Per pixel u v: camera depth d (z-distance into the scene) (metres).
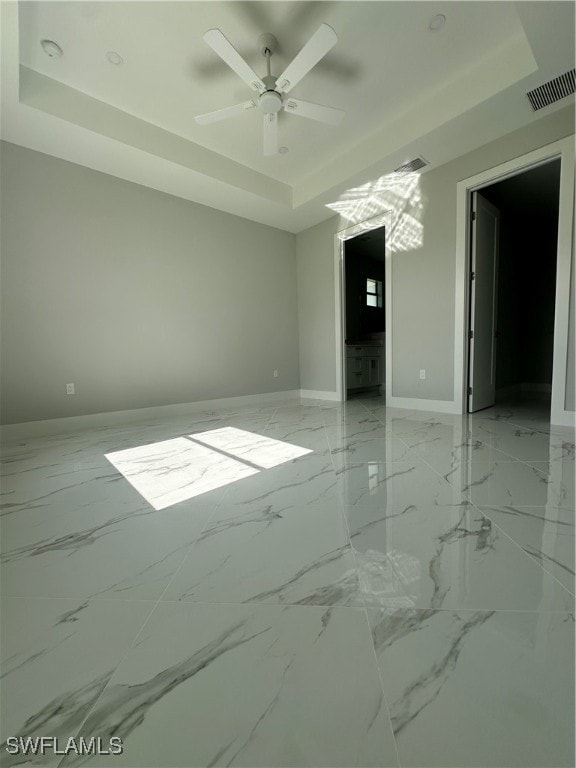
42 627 0.84
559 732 0.57
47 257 3.07
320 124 3.10
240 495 1.62
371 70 2.51
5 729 0.61
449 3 2.03
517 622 0.81
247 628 0.82
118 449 2.49
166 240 3.84
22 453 2.40
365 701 0.64
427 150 3.13
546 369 5.29
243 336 4.64
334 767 0.53
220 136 3.26
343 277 4.70
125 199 3.52
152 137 3.06
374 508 1.44
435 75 2.58
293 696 0.65
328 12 2.07
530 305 5.40
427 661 0.72
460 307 3.42
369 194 3.96
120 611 0.89
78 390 3.27
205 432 3.03
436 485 1.66
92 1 1.98
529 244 5.35
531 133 2.79
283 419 3.59
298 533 1.25
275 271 4.99
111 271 3.45
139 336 3.67
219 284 4.36
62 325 3.17
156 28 2.16
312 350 5.19
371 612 0.86
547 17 1.89
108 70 2.47
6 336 2.89
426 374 3.76
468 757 0.54
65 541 1.23
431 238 3.57
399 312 3.93
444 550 1.12
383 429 2.95
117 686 0.68
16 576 1.04
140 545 1.20
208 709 0.63
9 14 1.81
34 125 2.66
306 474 1.87
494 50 2.38
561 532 1.21
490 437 2.55
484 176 3.10
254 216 4.55
